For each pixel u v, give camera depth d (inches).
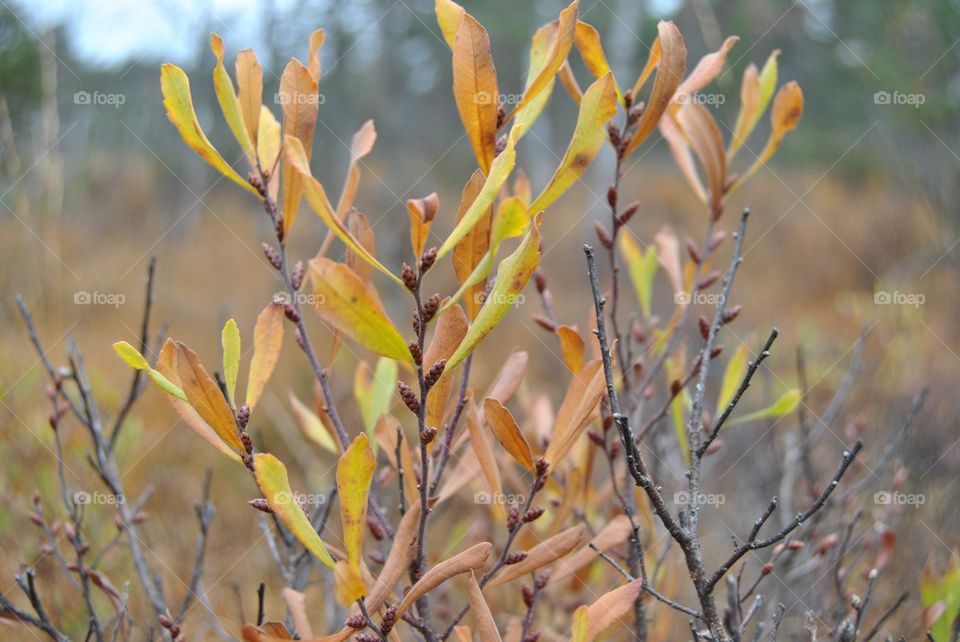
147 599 39.4
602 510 37.9
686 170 34.3
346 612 34.6
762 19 165.3
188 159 184.9
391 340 28.0
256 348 29.3
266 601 42.6
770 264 149.3
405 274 28.0
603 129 28.6
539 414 34.9
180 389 29.0
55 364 69.1
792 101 32.9
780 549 32.2
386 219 127.7
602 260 151.8
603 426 32.3
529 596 31.2
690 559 29.0
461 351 28.2
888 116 133.7
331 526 44.5
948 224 116.0
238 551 48.7
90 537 41.4
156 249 152.6
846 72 188.9
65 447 48.4
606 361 28.5
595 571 35.3
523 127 28.1
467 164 220.5
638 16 169.0
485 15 212.8
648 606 34.6
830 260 140.6
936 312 99.0
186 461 63.1
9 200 71.2
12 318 69.1
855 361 43.0
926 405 59.9
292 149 28.1
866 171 198.8
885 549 34.3
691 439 30.1
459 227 28.1
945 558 39.0
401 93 201.3
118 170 168.1
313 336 90.7
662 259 34.5
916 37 135.5
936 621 32.1
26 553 40.9
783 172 218.8
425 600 30.3
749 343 34.3
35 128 94.7
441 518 44.1
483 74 29.0
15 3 103.6
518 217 27.6
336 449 32.3
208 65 165.0
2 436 47.8
